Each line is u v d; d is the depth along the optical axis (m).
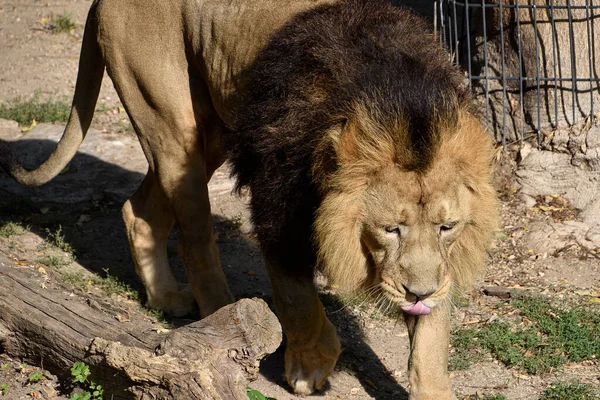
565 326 6.56
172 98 6.43
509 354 6.24
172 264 8.12
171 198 6.66
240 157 5.62
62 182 9.37
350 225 4.77
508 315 6.89
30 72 12.01
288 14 5.69
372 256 4.87
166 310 7.10
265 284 7.69
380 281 4.85
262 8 5.85
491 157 4.92
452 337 6.61
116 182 9.48
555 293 7.17
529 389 5.89
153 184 7.10
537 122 8.95
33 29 13.16
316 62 5.04
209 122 6.61
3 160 7.66
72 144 7.43
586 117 8.75
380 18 5.25
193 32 6.25
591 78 8.60
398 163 4.57
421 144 4.50
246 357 4.84
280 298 5.65
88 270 7.69
